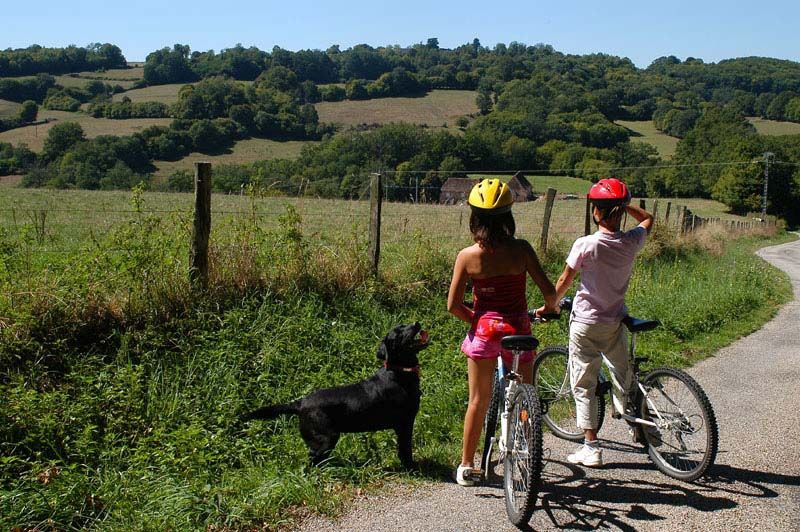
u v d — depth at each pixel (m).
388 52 163.00
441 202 44.66
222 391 5.90
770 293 14.86
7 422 4.89
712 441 4.48
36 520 4.02
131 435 5.17
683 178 82.06
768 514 4.12
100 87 110.75
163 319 6.73
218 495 4.28
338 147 64.56
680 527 3.98
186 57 126.56
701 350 8.98
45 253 8.19
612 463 5.05
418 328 4.85
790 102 124.25
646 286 12.52
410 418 4.88
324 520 4.13
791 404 6.43
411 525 4.05
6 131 81.56
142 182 7.58
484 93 122.50
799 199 76.06
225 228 8.44
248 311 7.31
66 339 6.08
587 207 13.31
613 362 4.88
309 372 6.68
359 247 9.32
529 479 3.83
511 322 4.32
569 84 117.69
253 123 87.69
